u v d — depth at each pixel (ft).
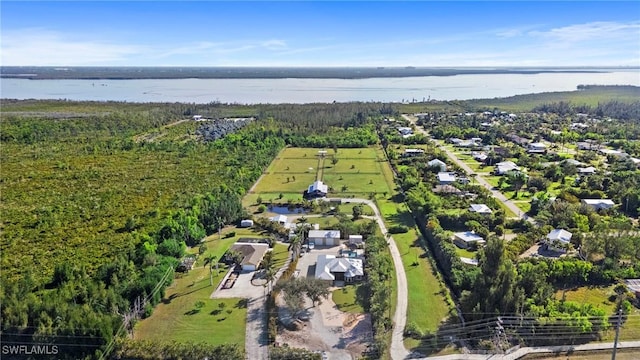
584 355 206.59
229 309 244.63
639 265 275.18
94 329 203.10
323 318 237.25
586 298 252.01
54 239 327.67
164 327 229.25
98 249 310.86
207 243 333.01
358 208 384.27
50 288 263.49
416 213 381.40
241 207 387.96
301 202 417.49
